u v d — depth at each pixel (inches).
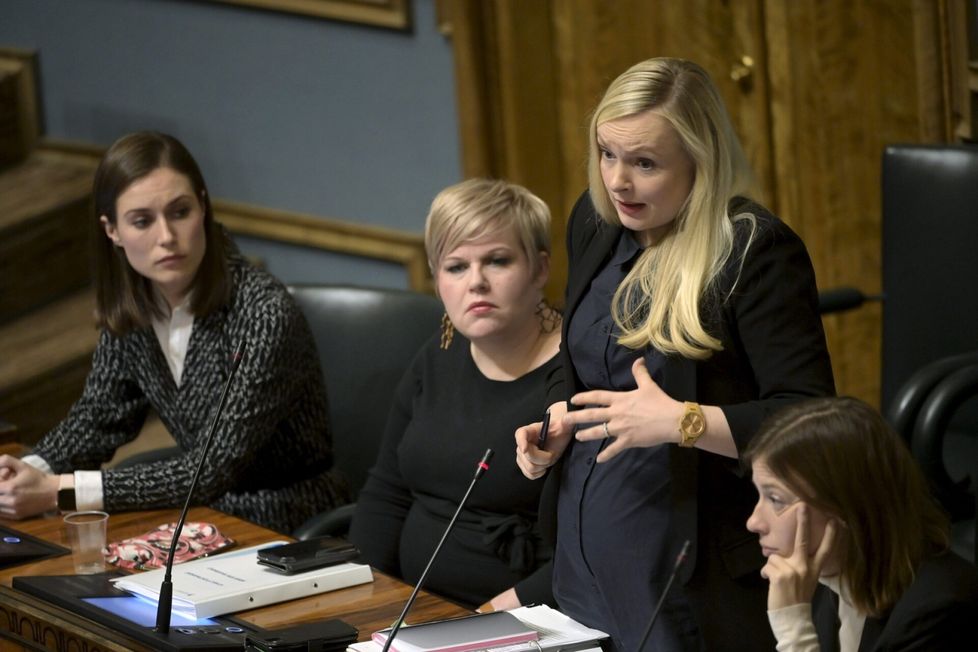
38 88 862.5
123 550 379.6
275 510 446.6
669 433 293.9
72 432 468.4
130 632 316.2
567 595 335.3
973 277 492.7
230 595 332.2
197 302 434.6
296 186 781.3
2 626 351.3
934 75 577.3
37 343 767.7
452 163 725.9
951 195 495.5
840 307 512.7
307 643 305.1
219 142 804.0
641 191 305.9
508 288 375.2
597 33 680.4
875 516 266.4
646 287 314.2
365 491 429.4
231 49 784.9
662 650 311.0
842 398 274.8
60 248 816.9
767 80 633.6
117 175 425.1
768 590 306.0
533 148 702.5
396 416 421.4
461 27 689.6
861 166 615.8
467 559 392.8
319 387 458.0
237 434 428.5
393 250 750.5
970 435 495.5
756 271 300.4
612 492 319.9
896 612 265.7
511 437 382.9
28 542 392.5
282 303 435.8
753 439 279.3
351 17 732.0
